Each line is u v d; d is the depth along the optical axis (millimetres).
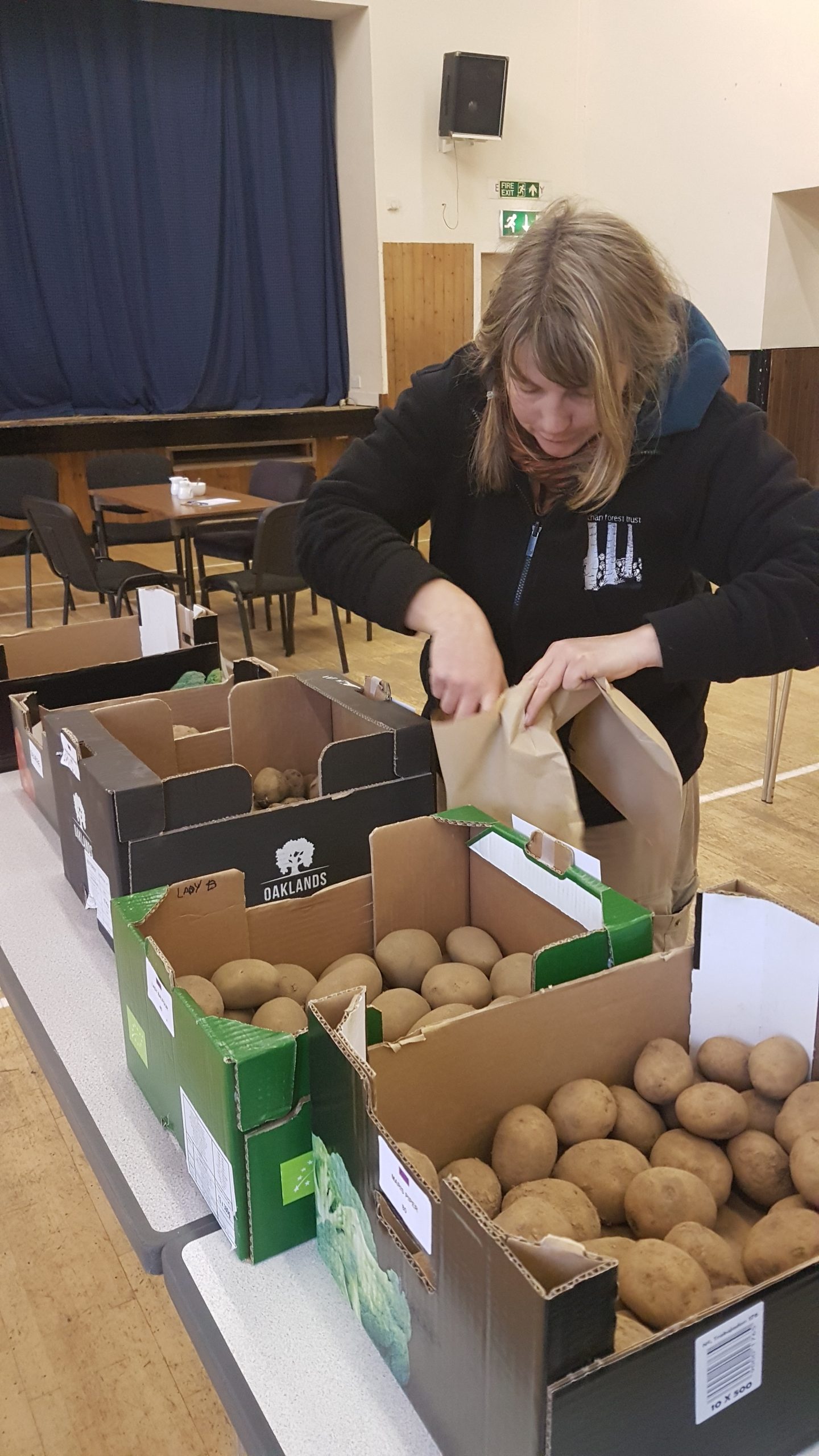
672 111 7934
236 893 1078
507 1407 575
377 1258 715
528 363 908
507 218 8445
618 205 8570
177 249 7629
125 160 7328
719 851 3084
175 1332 1644
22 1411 1529
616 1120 894
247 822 1219
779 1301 603
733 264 7824
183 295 7742
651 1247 720
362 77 7625
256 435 8062
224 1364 747
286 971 1093
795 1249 723
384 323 8117
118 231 7461
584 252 876
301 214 8031
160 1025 905
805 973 891
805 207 7633
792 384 7883
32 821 1618
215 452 8125
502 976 1073
